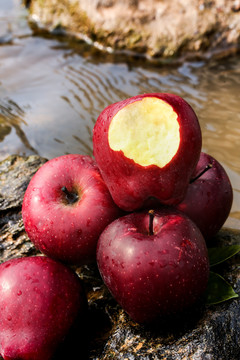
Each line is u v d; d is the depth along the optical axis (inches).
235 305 23.7
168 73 44.8
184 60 46.8
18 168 31.0
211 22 47.0
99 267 23.4
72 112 39.2
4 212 28.8
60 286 23.5
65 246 24.3
